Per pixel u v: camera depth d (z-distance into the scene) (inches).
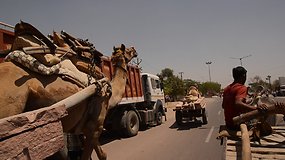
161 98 722.8
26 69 146.3
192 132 546.0
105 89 198.4
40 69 146.9
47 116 97.4
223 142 178.9
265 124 175.3
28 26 151.5
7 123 80.8
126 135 517.3
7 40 252.5
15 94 133.6
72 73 172.7
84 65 196.1
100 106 191.3
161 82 739.4
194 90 682.2
